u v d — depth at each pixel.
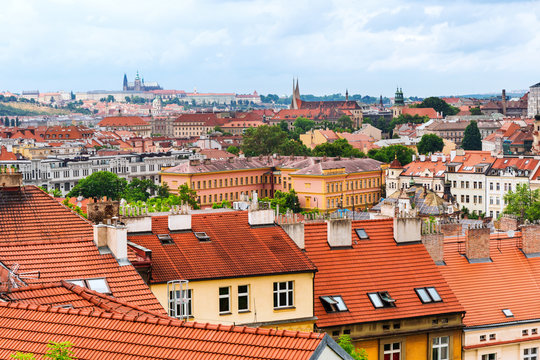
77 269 67.25
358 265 90.00
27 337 49.16
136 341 46.03
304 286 81.94
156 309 64.62
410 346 87.12
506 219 133.12
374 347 85.38
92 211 94.06
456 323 89.50
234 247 82.69
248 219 86.81
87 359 45.84
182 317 72.50
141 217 82.75
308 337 41.97
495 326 92.25
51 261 67.56
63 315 50.16
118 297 65.00
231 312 78.94
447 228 122.50
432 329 87.88
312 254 89.62
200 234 83.44
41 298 56.69
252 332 43.59
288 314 81.06
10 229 80.19
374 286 88.50
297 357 40.91
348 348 76.44
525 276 100.12
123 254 69.62
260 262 81.31
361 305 86.06
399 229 94.06
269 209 87.38
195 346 44.12
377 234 94.44
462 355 90.31
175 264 78.62
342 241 91.38
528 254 102.75
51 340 48.28
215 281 78.25
